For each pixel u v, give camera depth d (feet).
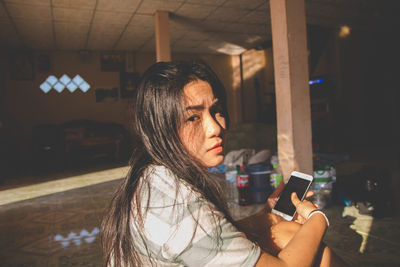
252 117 43.06
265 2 23.24
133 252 2.28
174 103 2.41
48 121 33.88
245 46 37.27
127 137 34.94
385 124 34.65
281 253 2.48
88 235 11.05
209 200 2.38
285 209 4.09
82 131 32.35
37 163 29.43
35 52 33.37
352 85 34.04
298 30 11.87
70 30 27.32
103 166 30.14
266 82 43.16
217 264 2.13
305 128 11.85
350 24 31.65
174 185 2.27
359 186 11.46
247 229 3.72
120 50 36.19
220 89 2.66
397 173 17.34
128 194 2.40
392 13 28.14
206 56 40.93
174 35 31.22
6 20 24.00
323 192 12.41
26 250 9.97
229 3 23.15
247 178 12.95
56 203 16.37
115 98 36.32
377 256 8.04
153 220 2.19
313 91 31.07
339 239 9.27
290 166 11.74
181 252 2.14
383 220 10.61
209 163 2.56
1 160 29.32
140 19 25.17
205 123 2.50
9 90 32.45
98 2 21.27
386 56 35.29
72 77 34.78
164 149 2.40
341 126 31.76
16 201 17.34
